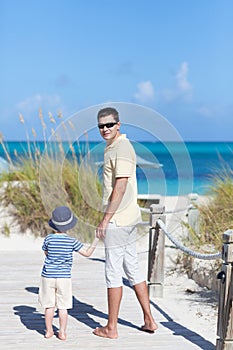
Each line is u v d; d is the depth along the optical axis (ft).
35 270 26.14
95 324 18.44
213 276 23.58
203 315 20.13
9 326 17.99
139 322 18.70
